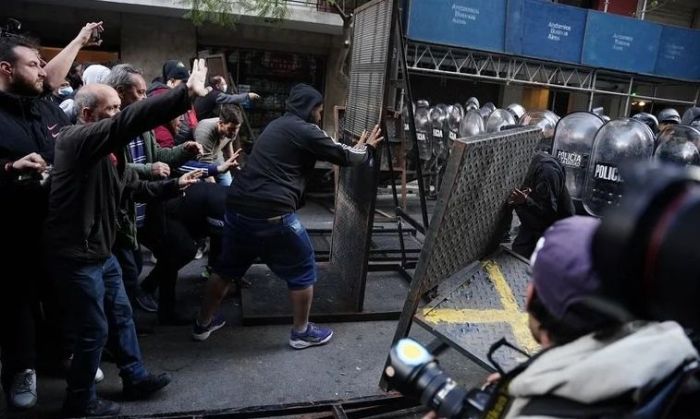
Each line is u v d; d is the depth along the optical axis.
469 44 7.91
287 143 3.00
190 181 2.92
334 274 4.39
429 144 7.82
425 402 1.10
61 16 8.12
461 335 2.27
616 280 0.67
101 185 2.21
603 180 3.73
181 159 3.29
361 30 3.85
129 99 2.79
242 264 3.14
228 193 3.05
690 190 0.64
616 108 12.16
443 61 8.19
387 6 3.30
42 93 2.58
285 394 2.81
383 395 2.55
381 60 3.38
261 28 9.03
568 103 11.94
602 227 0.70
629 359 0.68
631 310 0.70
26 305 2.50
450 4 7.65
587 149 4.09
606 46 8.97
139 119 1.99
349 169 4.02
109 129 2.00
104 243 2.28
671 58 9.60
